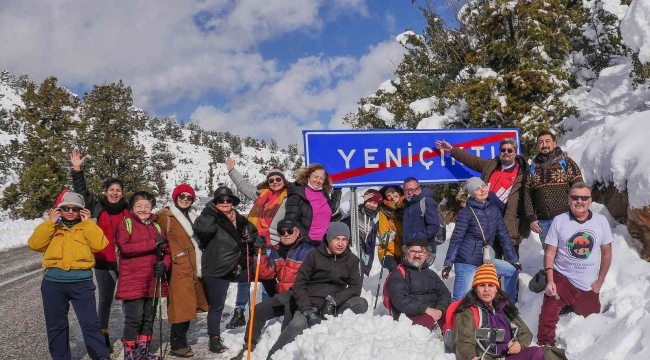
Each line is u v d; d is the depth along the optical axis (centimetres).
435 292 488
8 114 12519
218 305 518
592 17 995
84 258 443
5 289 908
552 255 439
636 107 796
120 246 457
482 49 1006
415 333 428
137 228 473
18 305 775
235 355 507
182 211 518
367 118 1288
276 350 455
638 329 368
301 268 487
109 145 4119
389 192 632
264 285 569
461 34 1288
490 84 898
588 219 432
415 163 697
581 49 1016
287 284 524
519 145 732
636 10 698
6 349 549
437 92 1253
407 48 1385
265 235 570
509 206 555
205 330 619
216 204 517
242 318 577
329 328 434
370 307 594
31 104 3766
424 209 561
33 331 622
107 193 511
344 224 484
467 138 718
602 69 958
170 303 494
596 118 814
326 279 489
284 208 580
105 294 504
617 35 929
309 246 537
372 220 649
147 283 466
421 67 1347
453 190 919
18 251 1495
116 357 512
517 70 902
